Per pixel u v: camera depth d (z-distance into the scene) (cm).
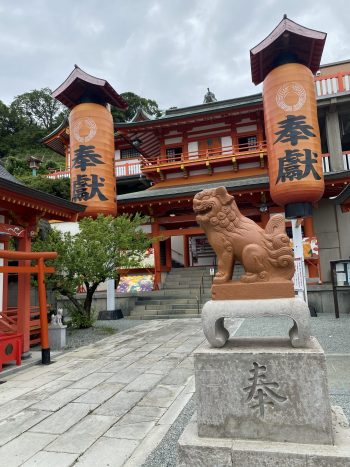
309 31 1313
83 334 1202
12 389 647
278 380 291
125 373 717
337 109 1900
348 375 611
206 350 314
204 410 301
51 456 383
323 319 1253
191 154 2256
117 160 3278
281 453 270
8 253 801
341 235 1839
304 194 1328
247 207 2059
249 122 2203
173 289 1825
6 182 779
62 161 5256
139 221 1347
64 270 1168
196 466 286
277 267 330
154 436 419
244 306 319
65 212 1039
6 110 5844
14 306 1334
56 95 1585
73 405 544
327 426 279
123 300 1670
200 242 2598
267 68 1452
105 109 1653
